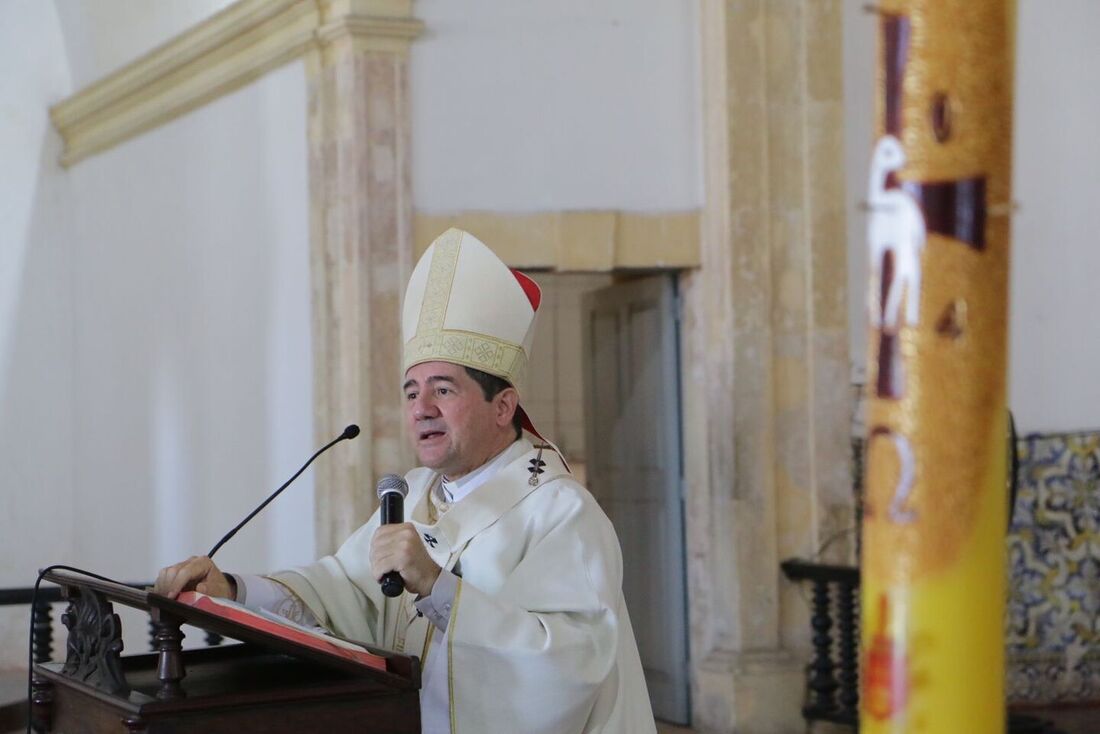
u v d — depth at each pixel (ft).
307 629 18.70
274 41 57.16
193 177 64.80
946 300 9.71
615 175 54.39
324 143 53.62
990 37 9.77
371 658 18.19
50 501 77.30
